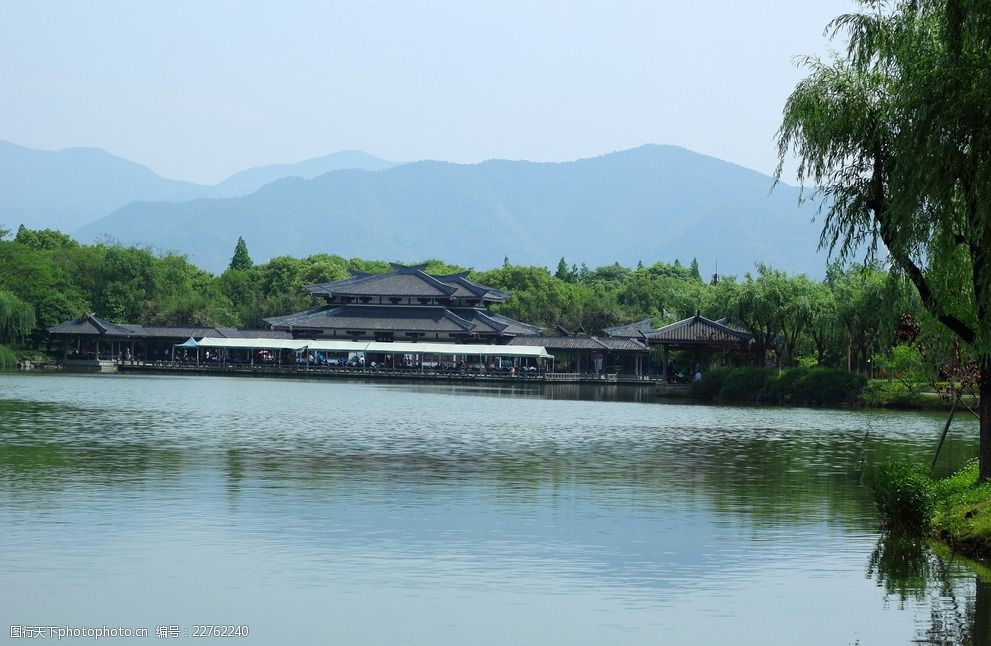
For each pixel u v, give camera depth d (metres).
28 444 53.00
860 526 33.06
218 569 25.89
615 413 88.19
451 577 25.61
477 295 188.38
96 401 91.88
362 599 23.56
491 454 52.56
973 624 22.39
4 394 100.44
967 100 25.94
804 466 49.12
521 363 181.12
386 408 90.94
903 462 33.53
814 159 31.27
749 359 121.62
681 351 137.88
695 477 44.66
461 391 129.62
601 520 33.47
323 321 185.00
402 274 192.38
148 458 47.62
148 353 190.50
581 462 49.69
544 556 28.03
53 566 25.92
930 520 31.69
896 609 23.44
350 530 30.86
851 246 31.41
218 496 36.47
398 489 39.25
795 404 102.25
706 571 26.77
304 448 53.78
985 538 28.61
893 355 90.94
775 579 26.06
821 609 23.45
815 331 109.38
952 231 28.62
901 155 27.80
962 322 32.53
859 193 31.08
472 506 35.62
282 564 26.48
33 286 174.75
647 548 29.28
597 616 22.64
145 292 197.75
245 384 137.00
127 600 23.22
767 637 21.38
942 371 41.81
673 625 22.09
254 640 20.75
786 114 31.75
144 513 32.88
